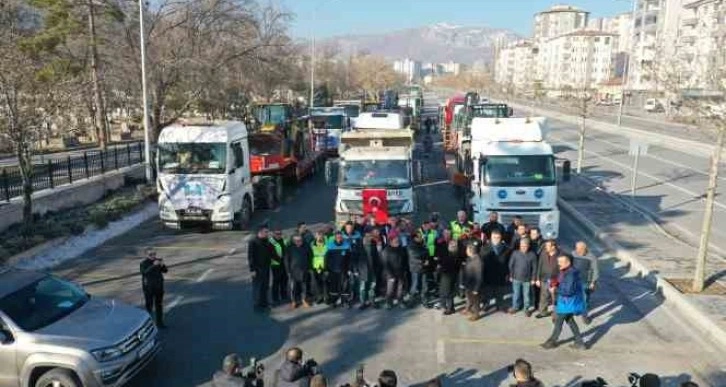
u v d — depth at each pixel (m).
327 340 9.98
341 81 91.56
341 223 15.18
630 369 8.91
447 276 10.91
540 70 149.75
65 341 7.62
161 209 17.08
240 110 40.94
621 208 20.53
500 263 11.08
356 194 15.15
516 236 11.90
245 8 30.92
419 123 52.69
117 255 15.12
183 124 17.55
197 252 15.41
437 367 8.98
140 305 11.59
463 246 11.28
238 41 30.56
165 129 17.02
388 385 6.35
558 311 9.48
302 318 10.95
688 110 16.92
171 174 16.89
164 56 28.14
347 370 8.92
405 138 17.11
